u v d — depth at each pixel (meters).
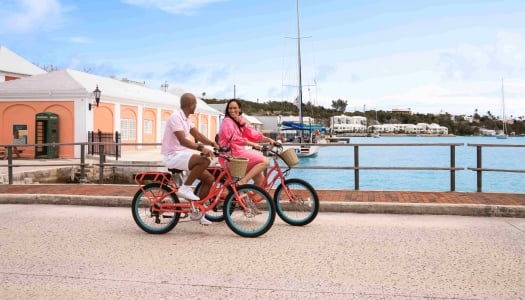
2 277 4.39
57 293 3.96
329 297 3.85
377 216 7.48
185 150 6.30
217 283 4.21
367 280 4.27
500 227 6.56
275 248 5.45
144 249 5.43
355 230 6.41
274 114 126.19
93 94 26.03
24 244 5.68
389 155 50.03
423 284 4.16
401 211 7.67
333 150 61.00
